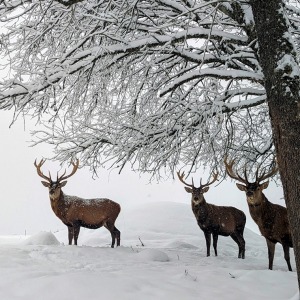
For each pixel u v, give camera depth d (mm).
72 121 8484
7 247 8641
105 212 10000
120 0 7469
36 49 7527
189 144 9172
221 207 10203
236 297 5141
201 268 6836
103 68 7359
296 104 5012
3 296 4754
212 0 5820
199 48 8109
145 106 9242
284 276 6062
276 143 5137
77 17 7414
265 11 5309
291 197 4914
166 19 7773
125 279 5484
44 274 5773
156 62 8078
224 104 7906
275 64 5164
